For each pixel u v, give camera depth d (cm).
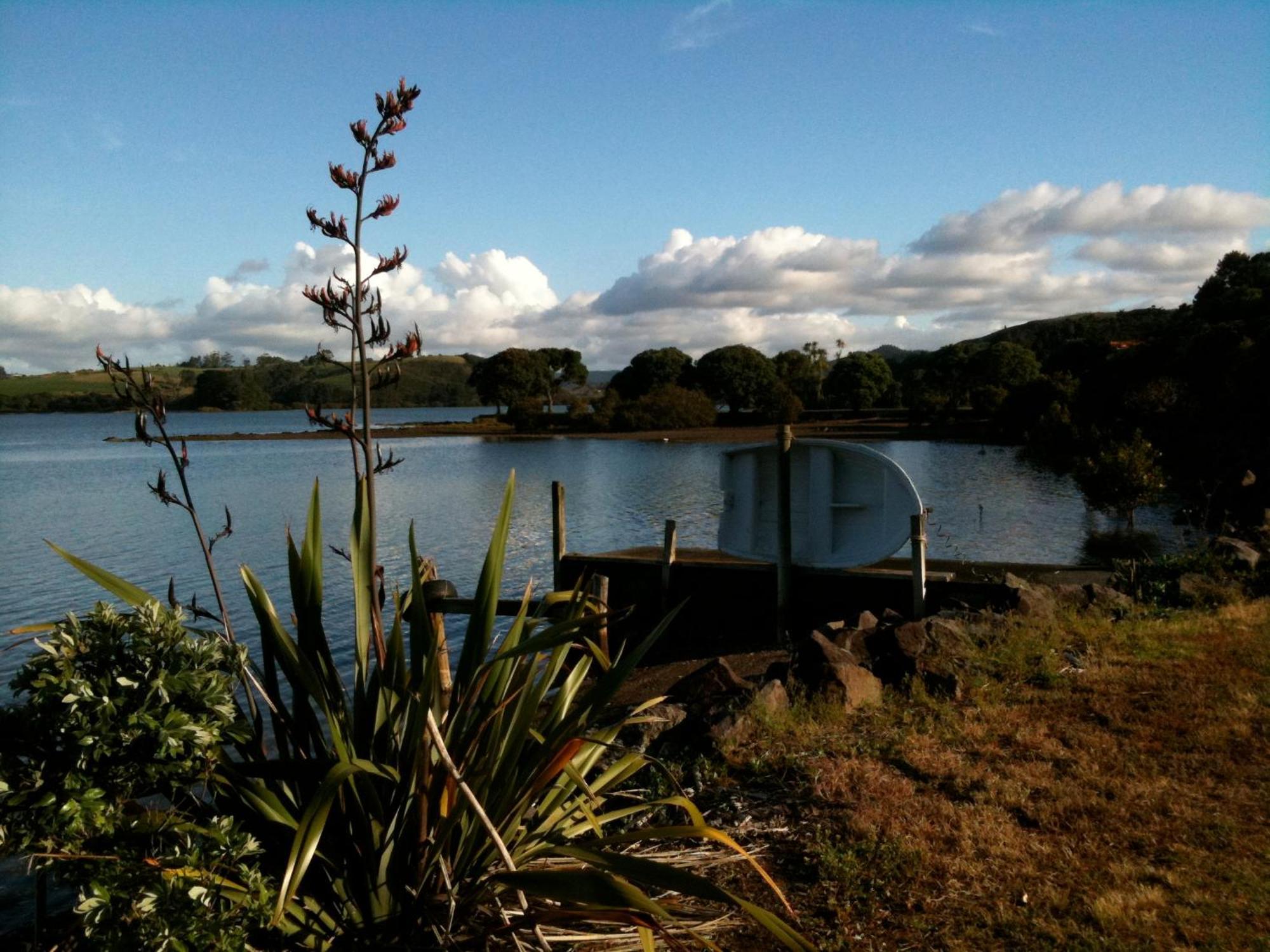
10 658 1107
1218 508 2062
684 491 3195
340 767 250
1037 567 1009
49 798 216
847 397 9625
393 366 307
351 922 278
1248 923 332
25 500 3222
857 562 887
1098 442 3434
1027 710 565
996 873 373
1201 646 673
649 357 11012
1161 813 424
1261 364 3234
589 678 852
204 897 221
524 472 4125
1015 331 17875
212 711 245
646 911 233
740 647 954
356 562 312
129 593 265
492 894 280
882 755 498
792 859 390
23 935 322
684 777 474
